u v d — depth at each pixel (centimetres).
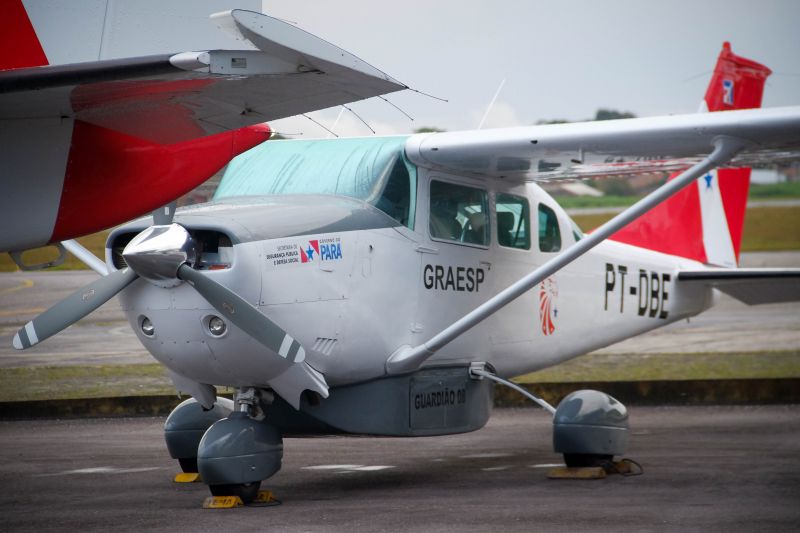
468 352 2788
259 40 1656
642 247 3628
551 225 3091
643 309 3475
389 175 2573
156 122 1991
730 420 3994
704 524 1995
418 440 3606
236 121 1981
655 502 2258
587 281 3250
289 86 1798
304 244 2269
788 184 14750
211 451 2250
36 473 2859
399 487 2553
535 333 3038
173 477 2780
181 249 2095
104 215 2094
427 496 2395
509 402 4647
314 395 2430
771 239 11556
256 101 1872
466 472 2823
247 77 1722
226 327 2156
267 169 2648
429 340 2588
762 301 3628
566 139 2516
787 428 3725
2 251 2069
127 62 1700
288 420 2445
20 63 2162
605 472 2681
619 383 4616
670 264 3625
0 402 4266
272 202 2412
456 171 2747
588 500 2300
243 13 1634
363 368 2464
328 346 2344
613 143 2522
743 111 2450
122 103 1881
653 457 3023
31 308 6738
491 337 2862
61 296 7125
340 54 1728
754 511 2131
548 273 2509
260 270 2159
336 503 2312
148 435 3756
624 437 2677
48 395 4588
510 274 2922
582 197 13938
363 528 1998
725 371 5303
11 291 7319
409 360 2516
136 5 2256
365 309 2428
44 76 1736
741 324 7269
